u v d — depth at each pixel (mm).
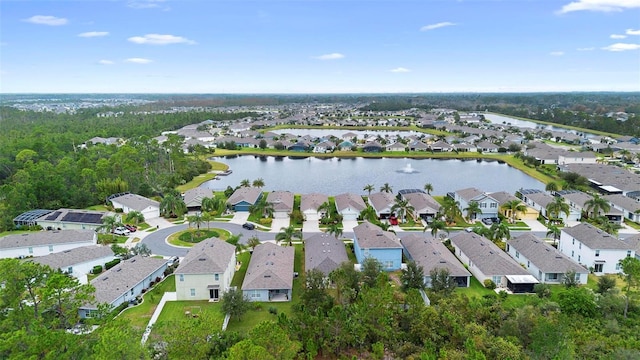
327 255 72562
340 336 48688
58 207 113188
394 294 58781
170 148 171125
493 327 53281
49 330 38656
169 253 83562
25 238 83500
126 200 111062
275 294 65875
